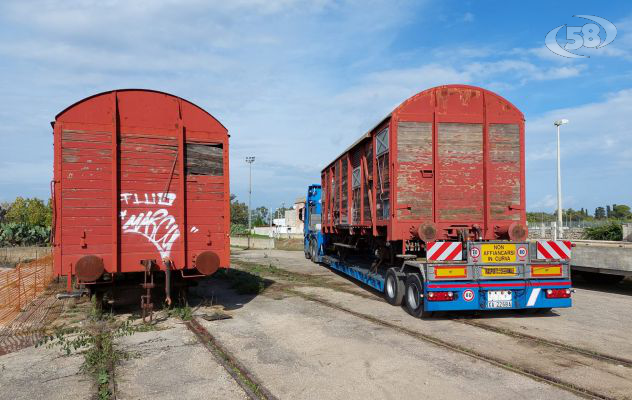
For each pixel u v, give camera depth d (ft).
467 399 14.61
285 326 25.46
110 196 27.02
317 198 75.66
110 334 23.43
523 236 28.60
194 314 29.14
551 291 26.78
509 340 21.99
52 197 25.68
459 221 30.09
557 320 26.78
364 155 38.32
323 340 22.21
